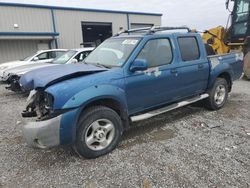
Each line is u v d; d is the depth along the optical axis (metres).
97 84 3.80
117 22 25.17
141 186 3.17
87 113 3.74
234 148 4.13
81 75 3.85
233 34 11.71
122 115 4.23
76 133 3.67
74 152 4.11
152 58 4.61
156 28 4.95
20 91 8.90
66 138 3.51
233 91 8.44
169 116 5.82
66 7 21.52
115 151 4.11
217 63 5.95
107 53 4.76
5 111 6.82
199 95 5.80
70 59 9.45
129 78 4.20
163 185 3.17
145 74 4.41
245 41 11.09
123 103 4.13
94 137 3.86
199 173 3.41
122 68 4.17
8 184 3.30
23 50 19.52
